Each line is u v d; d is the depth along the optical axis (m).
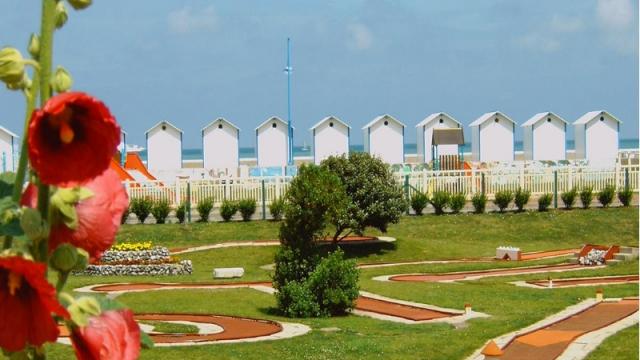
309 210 22.47
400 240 39.81
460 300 24.50
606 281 28.77
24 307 2.10
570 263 34.41
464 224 44.41
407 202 41.56
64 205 2.33
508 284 28.25
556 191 47.94
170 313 22.00
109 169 2.47
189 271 32.34
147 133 57.38
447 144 57.16
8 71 2.20
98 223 2.41
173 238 40.62
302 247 22.70
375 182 37.28
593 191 48.72
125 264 31.77
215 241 40.56
